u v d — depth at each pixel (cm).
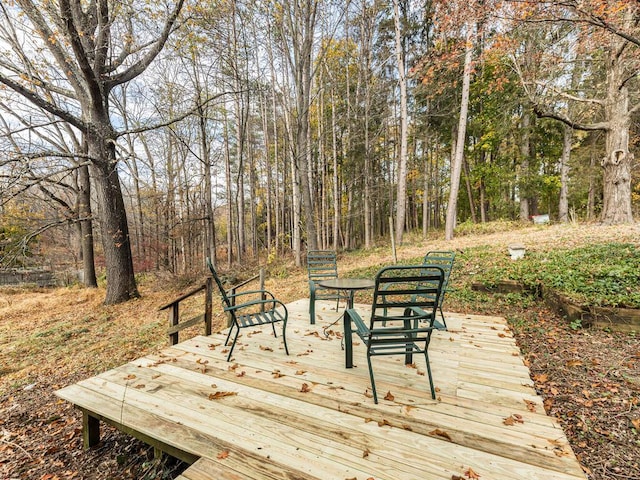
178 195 1362
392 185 1648
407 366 280
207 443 181
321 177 1706
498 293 564
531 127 1284
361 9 1315
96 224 1080
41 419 325
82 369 472
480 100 1401
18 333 684
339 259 1242
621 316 384
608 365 317
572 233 815
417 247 1087
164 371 282
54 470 234
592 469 198
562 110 1114
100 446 256
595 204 1491
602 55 842
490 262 691
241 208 1589
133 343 571
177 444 181
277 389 243
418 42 1354
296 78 1055
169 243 1359
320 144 1555
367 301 632
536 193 1365
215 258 1315
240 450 174
